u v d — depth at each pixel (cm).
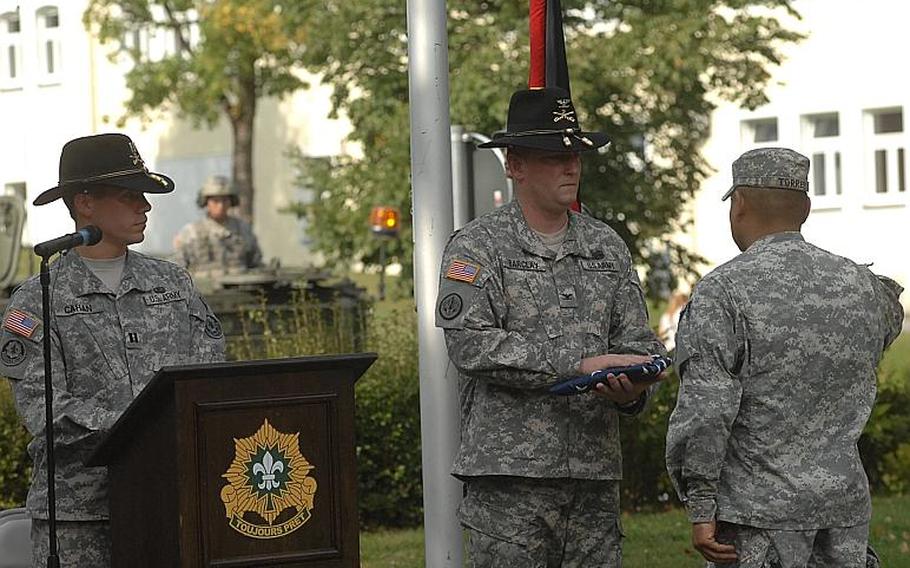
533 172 626
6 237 1750
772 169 588
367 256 2209
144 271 652
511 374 604
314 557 542
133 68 3550
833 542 577
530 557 618
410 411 1230
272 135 4350
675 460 577
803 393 573
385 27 2103
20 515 728
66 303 633
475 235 627
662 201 2047
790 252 583
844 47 3322
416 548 1120
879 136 3334
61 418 608
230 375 534
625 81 1955
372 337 1357
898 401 1349
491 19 2005
